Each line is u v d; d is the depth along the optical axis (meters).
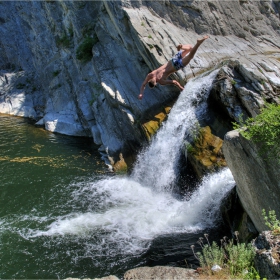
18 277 7.42
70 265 7.77
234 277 5.23
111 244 8.48
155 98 13.28
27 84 24.95
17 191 11.35
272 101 9.93
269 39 15.62
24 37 26.55
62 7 20.27
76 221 9.54
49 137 17.27
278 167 5.57
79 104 17.56
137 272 5.83
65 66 20.45
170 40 13.52
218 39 14.73
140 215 9.79
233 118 10.30
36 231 9.09
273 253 4.84
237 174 6.78
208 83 11.15
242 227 7.34
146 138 12.50
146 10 14.57
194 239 8.48
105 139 14.99
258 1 16.30
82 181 12.23
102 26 16.69
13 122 20.47
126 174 12.94
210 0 15.14
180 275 5.64
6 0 26.34
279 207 5.75
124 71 14.72
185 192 10.71
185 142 10.70
